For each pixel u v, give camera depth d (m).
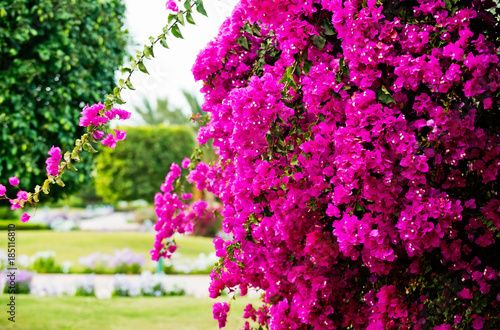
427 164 1.85
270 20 1.98
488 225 1.99
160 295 6.86
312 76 2.04
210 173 3.03
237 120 1.95
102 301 6.27
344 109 2.04
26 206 2.38
